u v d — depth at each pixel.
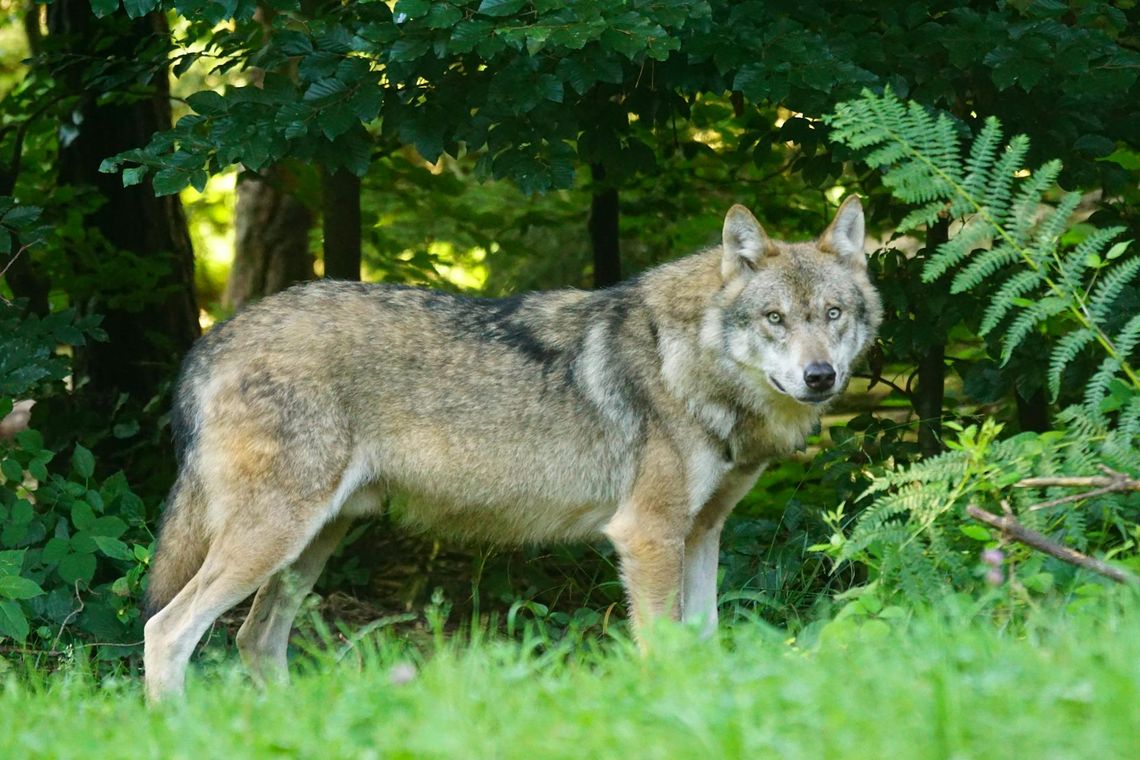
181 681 9.84
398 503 10.84
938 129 9.18
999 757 4.70
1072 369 12.47
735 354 9.93
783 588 11.88
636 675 6.44
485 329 10.56
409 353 10.41
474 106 11.19
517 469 10.50
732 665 6.53
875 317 10.32
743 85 10.48
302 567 11.12
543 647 11.23
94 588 11.78
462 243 20.44
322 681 7.20
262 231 23.39
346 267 16.22
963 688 5.41
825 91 10.46
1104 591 7.48
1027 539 7.72
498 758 5.29
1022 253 8.94
